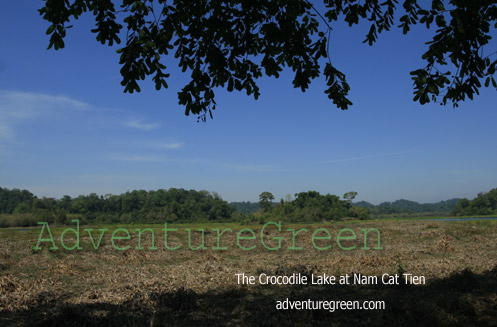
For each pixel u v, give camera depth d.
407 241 20.22
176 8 5.39
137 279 10.83
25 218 80.19
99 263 14.30
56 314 6.63
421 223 28.39
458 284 8.25
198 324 6.41
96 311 7.06
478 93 5.69
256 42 5.83
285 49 5.21
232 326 6.25
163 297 7.88
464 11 5.12
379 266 12.04
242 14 4.99
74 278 11.25
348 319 6.40
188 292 8.20
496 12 5.27
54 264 13.43
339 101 6.08
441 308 6.45
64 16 4.88
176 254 16.81
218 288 9.15
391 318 6.21
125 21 5.42
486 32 5.23
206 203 103.94
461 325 5.79
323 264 13.01
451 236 20.73
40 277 11.19
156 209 100.00
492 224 25.16
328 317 6.49
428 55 5.65
